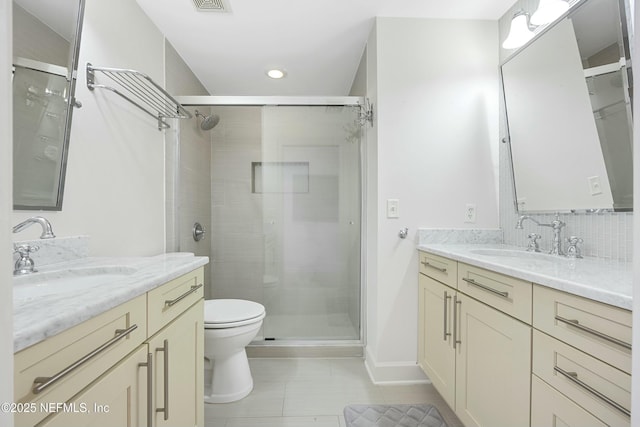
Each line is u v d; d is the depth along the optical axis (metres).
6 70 0.31
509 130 1.67
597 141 1.16
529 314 0.88
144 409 0.77
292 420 1.40
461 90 1.76
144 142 1.65
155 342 0.82
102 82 1.29
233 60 2.16
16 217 0.90
